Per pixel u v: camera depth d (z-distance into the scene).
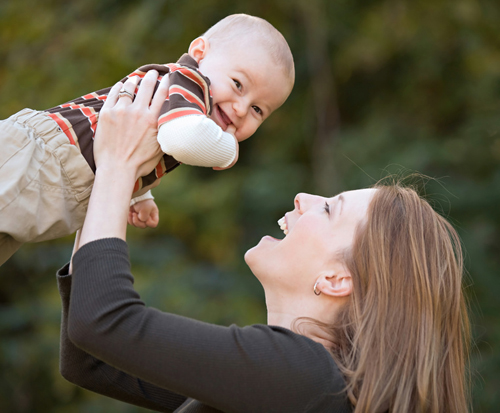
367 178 8.98
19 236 2.21
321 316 2.45
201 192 10.16
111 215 2.15
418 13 9.99
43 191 2.29
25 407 7.70
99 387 2.68
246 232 10.12
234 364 2.01
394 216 2.44
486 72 9.81
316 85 10.28
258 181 10.08
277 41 2.98
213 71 2.86
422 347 2.26
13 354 7.55
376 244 2.38
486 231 8.43
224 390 2.00
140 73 2.59
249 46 2.89
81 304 2.00
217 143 2.43
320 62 10.19
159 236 9.91
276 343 2.12
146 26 9.58
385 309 2.29
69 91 9.44
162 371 1.97
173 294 8.29
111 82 9.66
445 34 9.99
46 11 10.16
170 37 9.70
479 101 9.73
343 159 9.59
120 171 2.25
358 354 2.28
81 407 7.80
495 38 10.06
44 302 8.16
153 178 2.59
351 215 2.51
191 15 9.64
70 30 10.01
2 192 2.17
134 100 2.41
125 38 9.65
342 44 10.21
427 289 2.33
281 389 2.04
